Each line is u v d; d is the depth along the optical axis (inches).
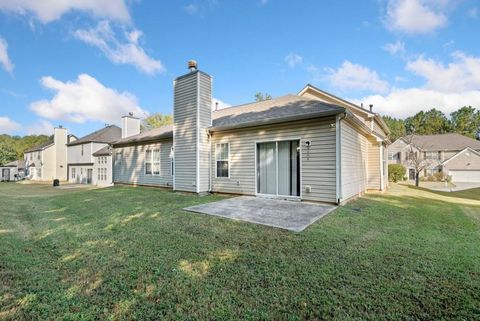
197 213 247.4
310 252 145.7
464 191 592.4
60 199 382.3
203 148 389.1
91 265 132.3
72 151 1209.4
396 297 99.3
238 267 127.6
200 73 388.2
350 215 235.9
